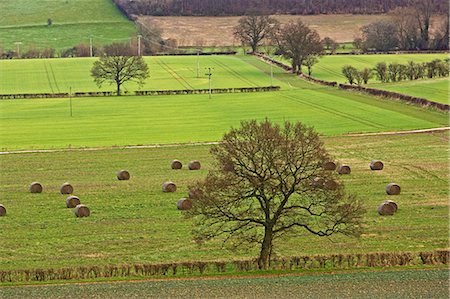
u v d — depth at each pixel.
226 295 110.12
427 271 118.81
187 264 122.44
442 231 141.12
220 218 134.25
